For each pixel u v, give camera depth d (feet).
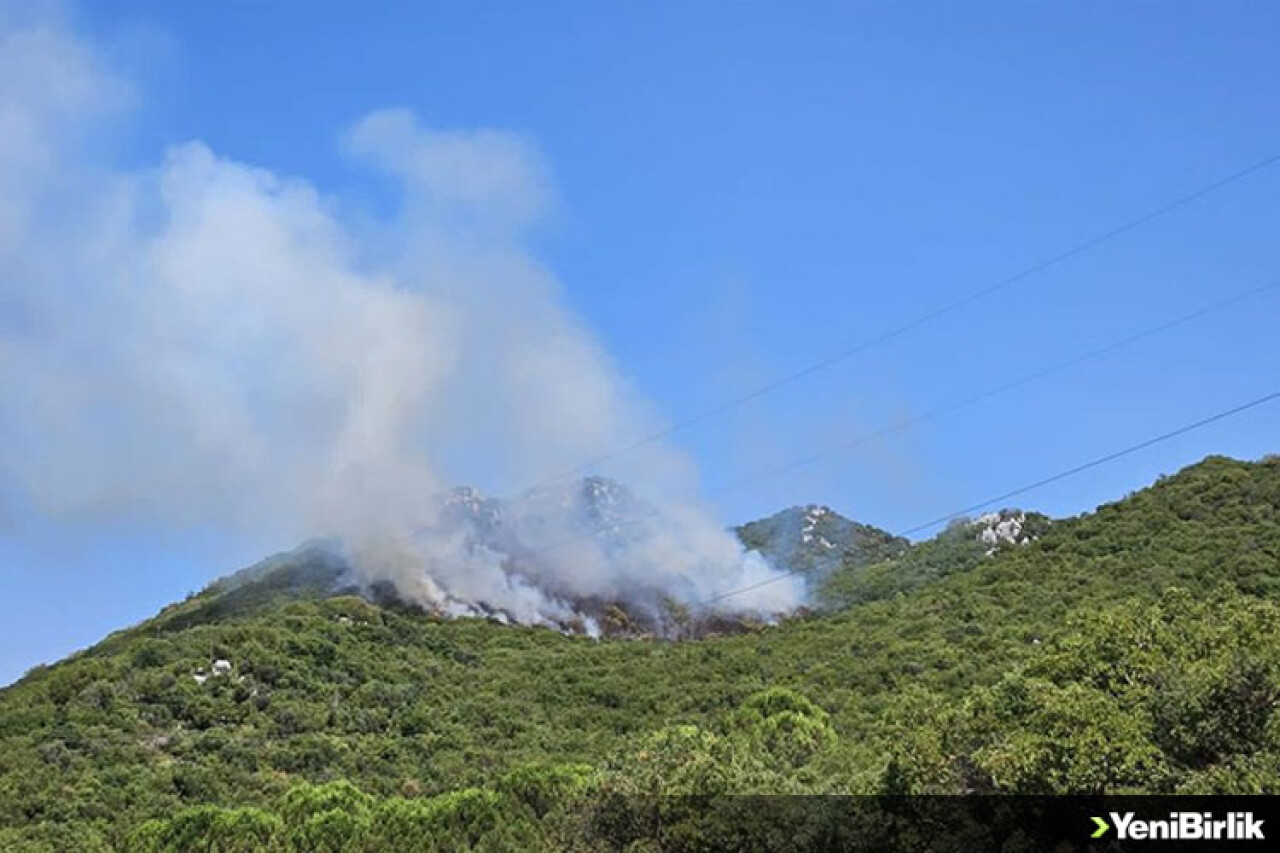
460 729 345.72
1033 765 132.26
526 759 312.91
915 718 158.51
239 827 264.52
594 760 295.07
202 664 370.53
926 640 336.29
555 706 363.35
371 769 319.88
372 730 350.64
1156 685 137.90
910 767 150.71
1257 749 126.93
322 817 261.03
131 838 270.05
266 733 340.59
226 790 304.91
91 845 267.18
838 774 208.23
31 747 318.86
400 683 384.88
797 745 241.76
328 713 353.92
